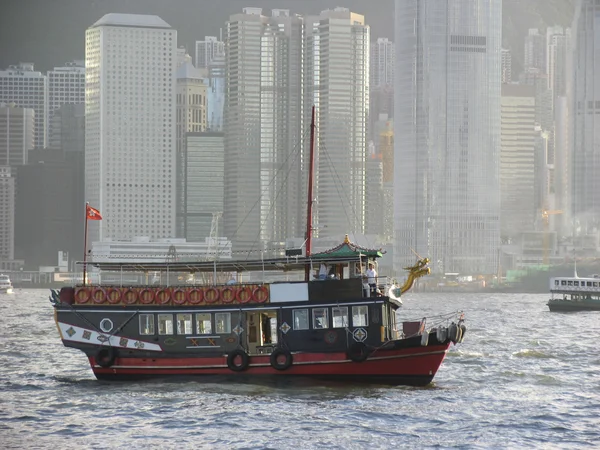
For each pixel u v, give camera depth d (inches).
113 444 4589.1
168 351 5920.3
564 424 5059.1
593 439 4751.5
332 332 5772.6
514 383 6422.2
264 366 5821.9
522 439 4726.9
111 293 5999.0
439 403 5492.1
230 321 5856.3
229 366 5831.7
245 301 5836.6
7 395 5861.2
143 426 4923.7
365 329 5753.0
